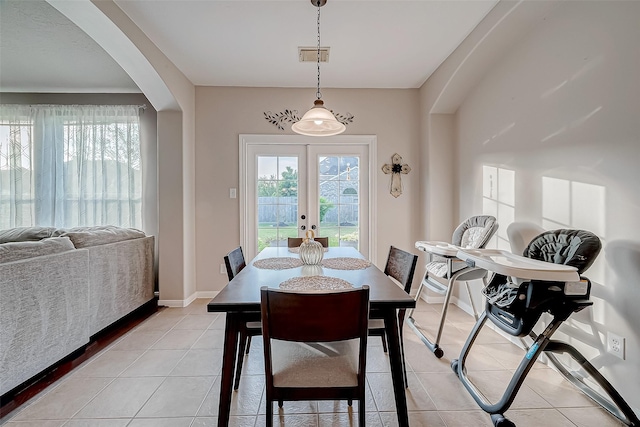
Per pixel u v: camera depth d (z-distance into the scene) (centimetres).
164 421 158
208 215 362
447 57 293
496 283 184
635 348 155
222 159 361
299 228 375
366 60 298
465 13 229
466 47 260
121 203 367
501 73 259
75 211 366
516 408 167
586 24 180
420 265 365
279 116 361
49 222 363
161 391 183
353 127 364
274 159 373
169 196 331
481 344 242
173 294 334
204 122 358
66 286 214
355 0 213
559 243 176
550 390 183
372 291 145
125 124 366
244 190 362
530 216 226
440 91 310
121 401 173
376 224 367
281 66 310
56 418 159
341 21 236
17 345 179
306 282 157
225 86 358
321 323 113
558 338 205
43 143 362
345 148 373
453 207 341
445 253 222
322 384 122
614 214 164
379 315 144
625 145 158
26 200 364
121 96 373
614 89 164
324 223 376
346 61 300
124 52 247
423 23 240
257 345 242
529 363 151
